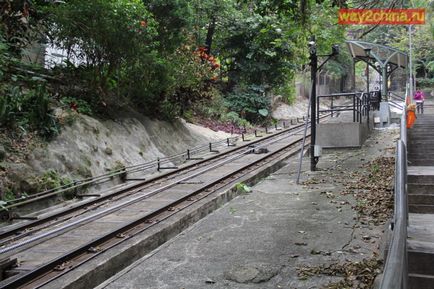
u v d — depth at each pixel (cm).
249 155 1684
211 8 2536
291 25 1112
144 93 1709
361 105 1581
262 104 2894
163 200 980
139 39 1462
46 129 1166
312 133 1166
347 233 651
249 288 495
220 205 990
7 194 946
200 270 554
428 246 493
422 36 3275
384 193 849
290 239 643
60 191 1039
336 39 1289
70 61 1463
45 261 609
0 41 1159
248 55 2731
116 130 1485
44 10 1309
